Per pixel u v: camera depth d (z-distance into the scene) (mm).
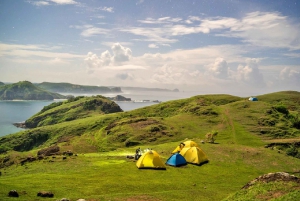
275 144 71438
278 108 108000
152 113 138875
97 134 108375
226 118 99500
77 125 140375
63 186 26172
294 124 92125
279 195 19547
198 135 85812
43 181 27766
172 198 24453
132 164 39125
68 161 41344
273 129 85250
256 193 20781
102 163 40219
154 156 38000
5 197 21000
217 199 25328
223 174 37500
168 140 83688
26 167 38031
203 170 38969
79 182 28234
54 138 131125
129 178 31250
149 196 24359
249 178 36594
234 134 82000
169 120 105562
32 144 135625
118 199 22766
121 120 122312
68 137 125125
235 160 47031
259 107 108375
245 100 131125
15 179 28562
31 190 23812
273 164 46031
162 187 28578
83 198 22469
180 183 30844
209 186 30688
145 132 92500
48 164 39156
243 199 20328
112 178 30766
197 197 25500
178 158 40875
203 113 110312
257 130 84688
